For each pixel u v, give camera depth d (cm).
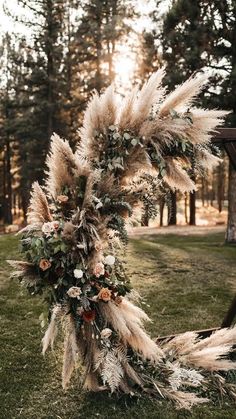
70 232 357
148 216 389
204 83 385
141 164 379
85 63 2555
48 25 2230
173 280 802
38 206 372
